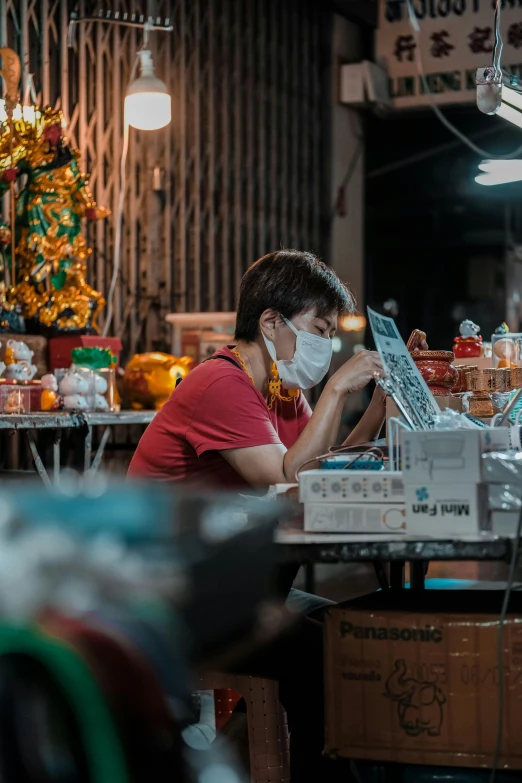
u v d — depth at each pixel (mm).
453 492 1526
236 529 1383
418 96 8352
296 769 1854
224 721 2264
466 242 11805
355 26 9125
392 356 1958
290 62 8414
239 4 7730
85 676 1105
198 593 1254
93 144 6359
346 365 2211
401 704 1624
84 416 4020
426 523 1533
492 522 1514
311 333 2287
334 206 8914
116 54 6465
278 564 1549
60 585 1135
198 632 1255
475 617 1607
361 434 2443
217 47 7562
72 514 1208
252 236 7906
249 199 7867
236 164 7719
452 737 1602
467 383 2402
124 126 6441
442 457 1530
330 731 1661
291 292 2260
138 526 1224
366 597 1784
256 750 1826
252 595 1429
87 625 1128
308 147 8672
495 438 1611
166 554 1216
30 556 1147
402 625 1628
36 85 5922
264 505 1522
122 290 6656
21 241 5066
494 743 1588
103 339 5039
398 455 1806
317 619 2064
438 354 2273
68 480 4250
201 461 2254
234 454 2184
